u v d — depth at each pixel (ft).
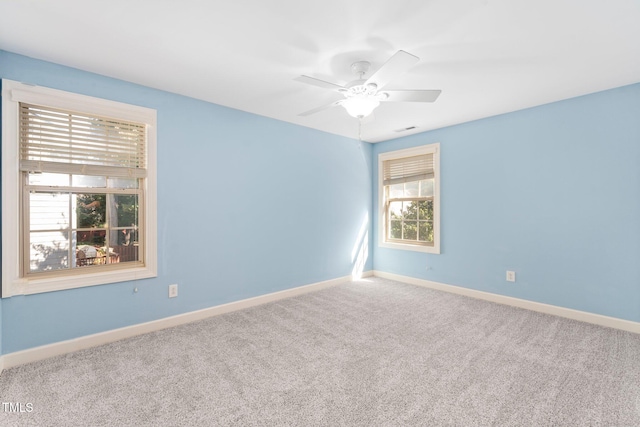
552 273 10.48
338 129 13.79
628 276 9.02
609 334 8.74
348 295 12.84
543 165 10.62
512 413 5.42
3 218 6.85
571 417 5.31
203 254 10.14
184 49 6.97
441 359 7.36
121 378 6.54
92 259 8.32
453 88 9.15
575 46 6.81
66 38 6.49
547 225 10.57
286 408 5.58
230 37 6.48
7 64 6.96
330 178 14.39
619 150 9.12
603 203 9.43
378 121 12.50
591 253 9.68
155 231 9.10
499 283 11.80
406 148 14.92
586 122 9.71
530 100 10.21
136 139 8.86
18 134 7.11
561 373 6.70
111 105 8.29
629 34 6.32
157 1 5.31
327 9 5.56
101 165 8.24
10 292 6.95
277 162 12.25
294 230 12.88
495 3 5.38
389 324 9.57
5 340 6.94
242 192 11.15
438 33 6.32
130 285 8.71
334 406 5.64
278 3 5.39
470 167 12.59
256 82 8.73
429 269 14.12
